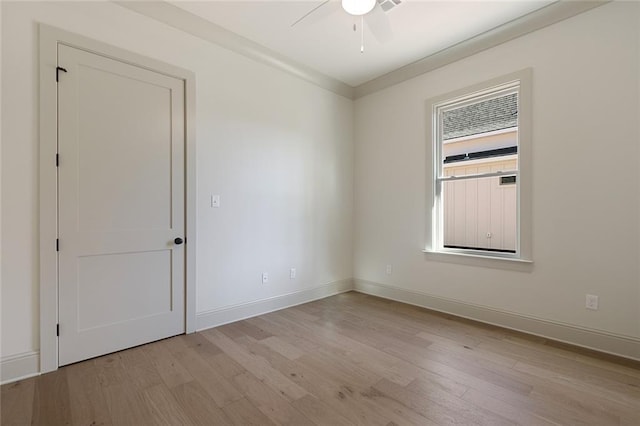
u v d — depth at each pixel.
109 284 2.36
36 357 2.05
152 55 2.53
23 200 2.01
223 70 2.97
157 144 2.58
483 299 3.08
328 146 4.03
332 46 3.17
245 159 3.16
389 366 2.19
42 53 2.05
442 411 1.70
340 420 1.62
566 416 1.66
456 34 2.94
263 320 3.13
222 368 2.15
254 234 3.25
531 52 2.73
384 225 3.98
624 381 1.99
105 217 2.33
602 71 2.39
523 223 2.79
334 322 3.08
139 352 2.40
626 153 2.30
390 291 3.91
